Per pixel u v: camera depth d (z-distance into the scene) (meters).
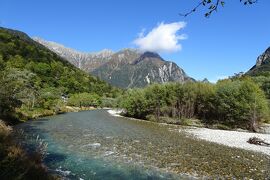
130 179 17.12
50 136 33.50
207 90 67.69
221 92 62.34
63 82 167.38
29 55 190.12
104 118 68.69
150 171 18.95
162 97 72.56
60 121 54.38
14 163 12.32
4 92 42.31
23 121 49.94
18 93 57.47
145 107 74.94
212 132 45.50
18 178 11.10
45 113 69.25
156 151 26.05
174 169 19.58
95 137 34.09
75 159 21.86
